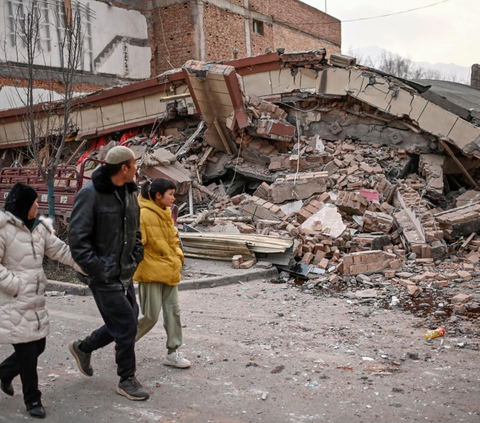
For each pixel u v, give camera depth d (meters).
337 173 13.27
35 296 3.55
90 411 3.80
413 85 13.95
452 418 3.77
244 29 27.94
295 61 14.72
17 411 3.75
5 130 19.50
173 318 4.61
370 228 10.95
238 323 6.24
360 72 14.19
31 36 9.39
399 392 4.24
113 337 4.00
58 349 5.08
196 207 13.57
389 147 14.39
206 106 14.09
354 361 4.96
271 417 3.79
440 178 13.38
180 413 3.82
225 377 4.51
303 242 10.07
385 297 7.59
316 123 15.23
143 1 25.34
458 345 5.50
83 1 22.20
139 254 3.99
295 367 4.78
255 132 14.09
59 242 3.81
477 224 10.60
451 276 8.41
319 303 7.30
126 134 17.56
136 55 24.92
